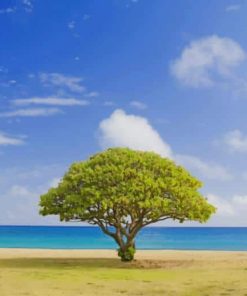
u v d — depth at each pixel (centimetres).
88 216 4353
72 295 2622
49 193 4462
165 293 2688
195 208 4334
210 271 3803
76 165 4525
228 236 16525
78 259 4934
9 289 2820
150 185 4188
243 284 2980
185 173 4516
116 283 3081
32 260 4791
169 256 5409
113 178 4228
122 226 4516
